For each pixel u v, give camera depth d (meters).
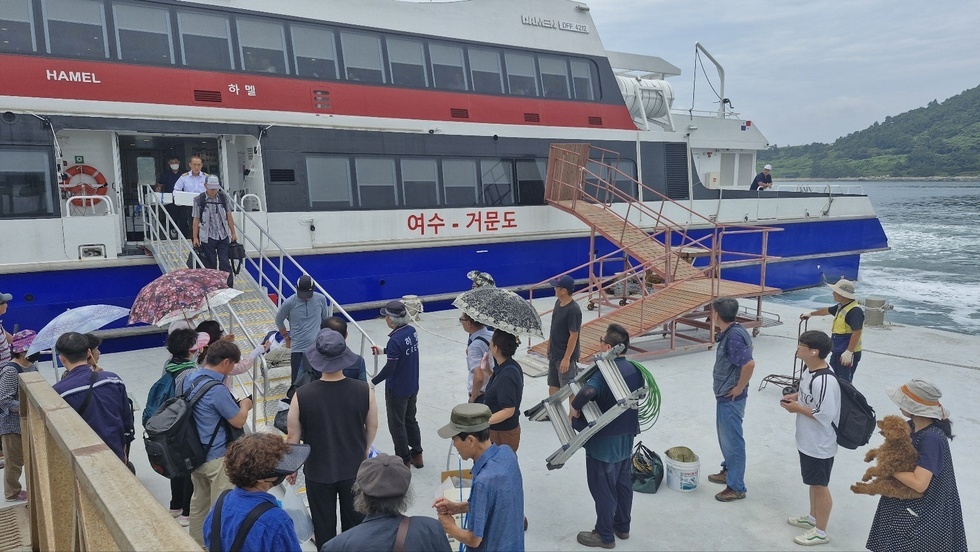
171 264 9.91
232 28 11.85
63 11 10.37
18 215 9.91
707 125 21.47
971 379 9.44
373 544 2.70
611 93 17.05
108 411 4.56
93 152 11.27
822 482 4.85
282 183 12.21
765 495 5.80
